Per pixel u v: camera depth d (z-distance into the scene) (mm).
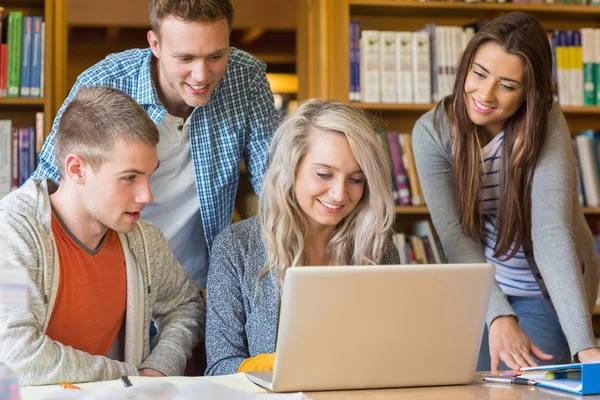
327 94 3365
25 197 1693
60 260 1703
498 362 1828
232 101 2279
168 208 2270
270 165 1929
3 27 3121
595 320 3504
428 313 1459
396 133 3322
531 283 2281
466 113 2086
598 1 3512
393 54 3307
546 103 2035
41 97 3121
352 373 1457
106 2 4020
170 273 1938
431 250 3307
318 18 3410
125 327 1822
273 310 1870
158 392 1275
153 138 1663
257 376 1530
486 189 2182
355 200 1902
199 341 2152
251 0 4141
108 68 2201
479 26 3371
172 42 1990
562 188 2004
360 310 1419
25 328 1542
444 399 1383
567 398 1394
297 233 1897
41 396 1408
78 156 1653
